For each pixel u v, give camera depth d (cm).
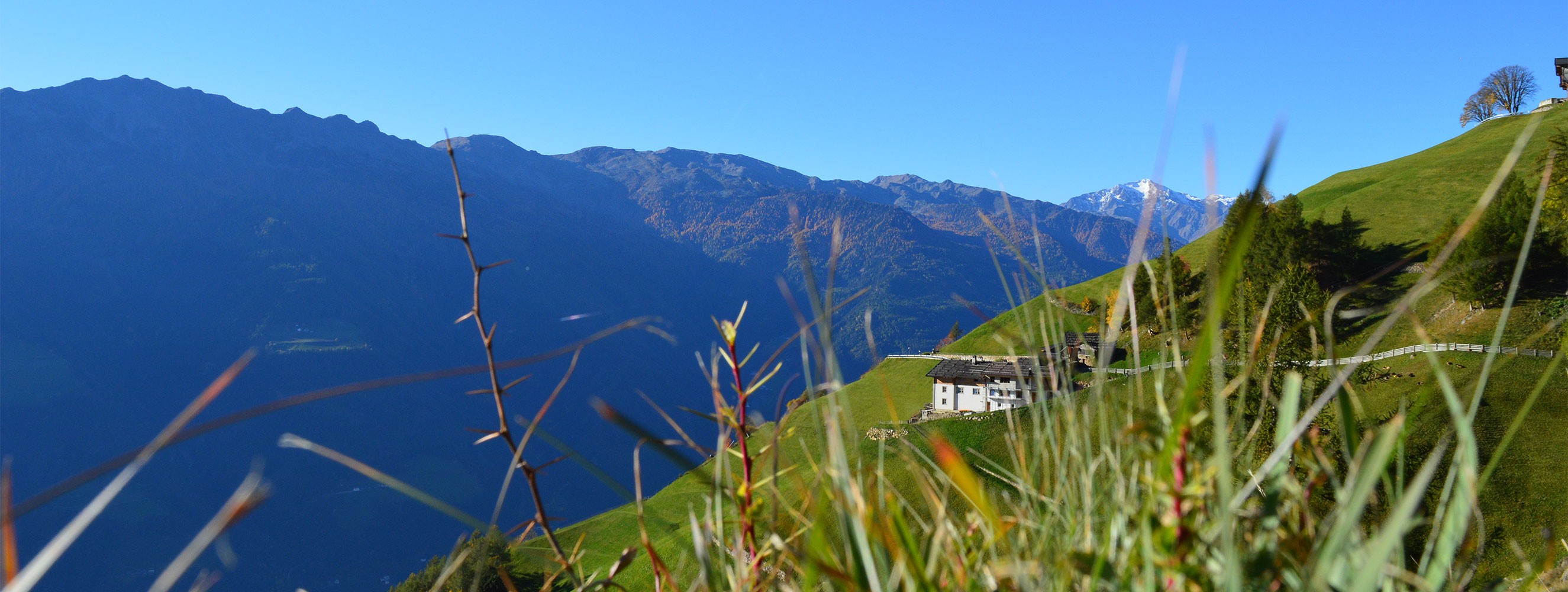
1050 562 121
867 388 6025
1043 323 139
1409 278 5494
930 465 130
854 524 101
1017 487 136
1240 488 118
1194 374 75
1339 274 5697
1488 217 4106
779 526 131
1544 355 3378
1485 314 3991
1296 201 6022
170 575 34
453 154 114
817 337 114
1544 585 106
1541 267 3953
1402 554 97
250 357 43
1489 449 2717
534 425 112
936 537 112
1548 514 2247
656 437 117
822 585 123
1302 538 101
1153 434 100
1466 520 86
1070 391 134
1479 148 8756
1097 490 137
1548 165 76
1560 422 2823
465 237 113
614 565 119
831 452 106
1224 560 94
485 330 111
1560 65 9469
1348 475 93
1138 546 102
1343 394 93
